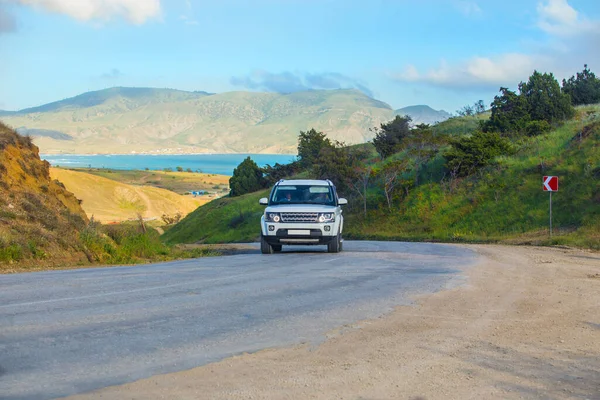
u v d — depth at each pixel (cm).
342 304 843
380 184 5100
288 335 647
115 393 447
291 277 1152
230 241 5828
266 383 479
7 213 1642
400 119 6531
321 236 1752
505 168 4147
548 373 527
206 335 642
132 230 2116
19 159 2206
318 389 466
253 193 7725
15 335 627
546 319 760
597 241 2203
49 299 857
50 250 1582
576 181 3419
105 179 17175
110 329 663
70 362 528
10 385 462
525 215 3400
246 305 828
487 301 884
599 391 479
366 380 493
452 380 500
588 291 1002
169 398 438
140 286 1008
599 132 3881
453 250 2064
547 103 5134
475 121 6794
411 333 666
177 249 2278
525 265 1445
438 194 4384
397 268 1327
